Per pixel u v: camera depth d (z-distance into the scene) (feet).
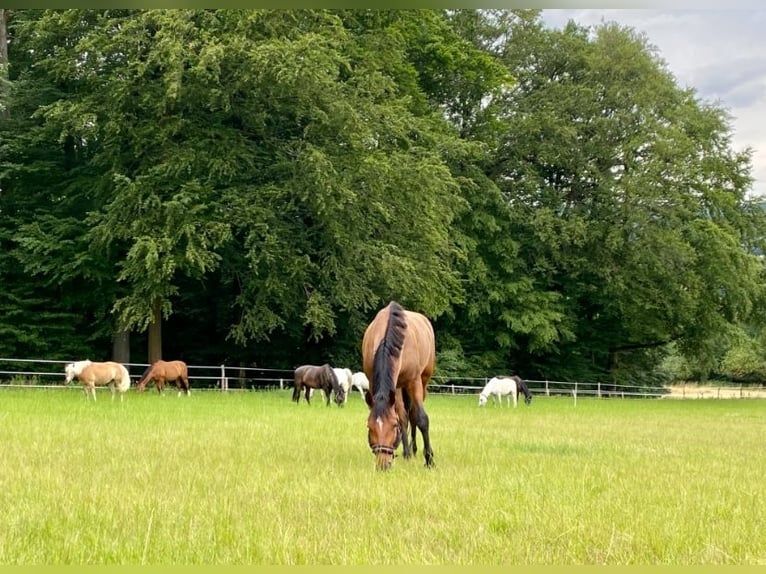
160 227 88.58
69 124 93.20
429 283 105.70
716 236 143.23
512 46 147.74
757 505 27.04
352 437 46.21
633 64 143.23
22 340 101.24
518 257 144.77
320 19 99.45
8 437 41.81
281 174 97.86
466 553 19.63
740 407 117.70
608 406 106.52
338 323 119.24
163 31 88.69
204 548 19.62
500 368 149.59
